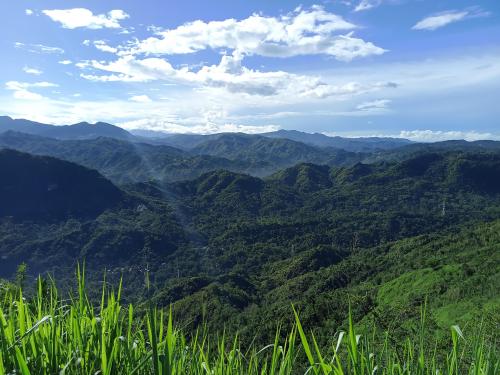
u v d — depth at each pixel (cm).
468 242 6688
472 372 186
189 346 224
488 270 4222
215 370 208
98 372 189
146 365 202
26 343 192
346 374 182
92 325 204
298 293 6375
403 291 4600
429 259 5759
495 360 181
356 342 172
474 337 198
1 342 170
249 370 208
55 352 195
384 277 5897
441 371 195
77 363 184
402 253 7588
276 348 199
